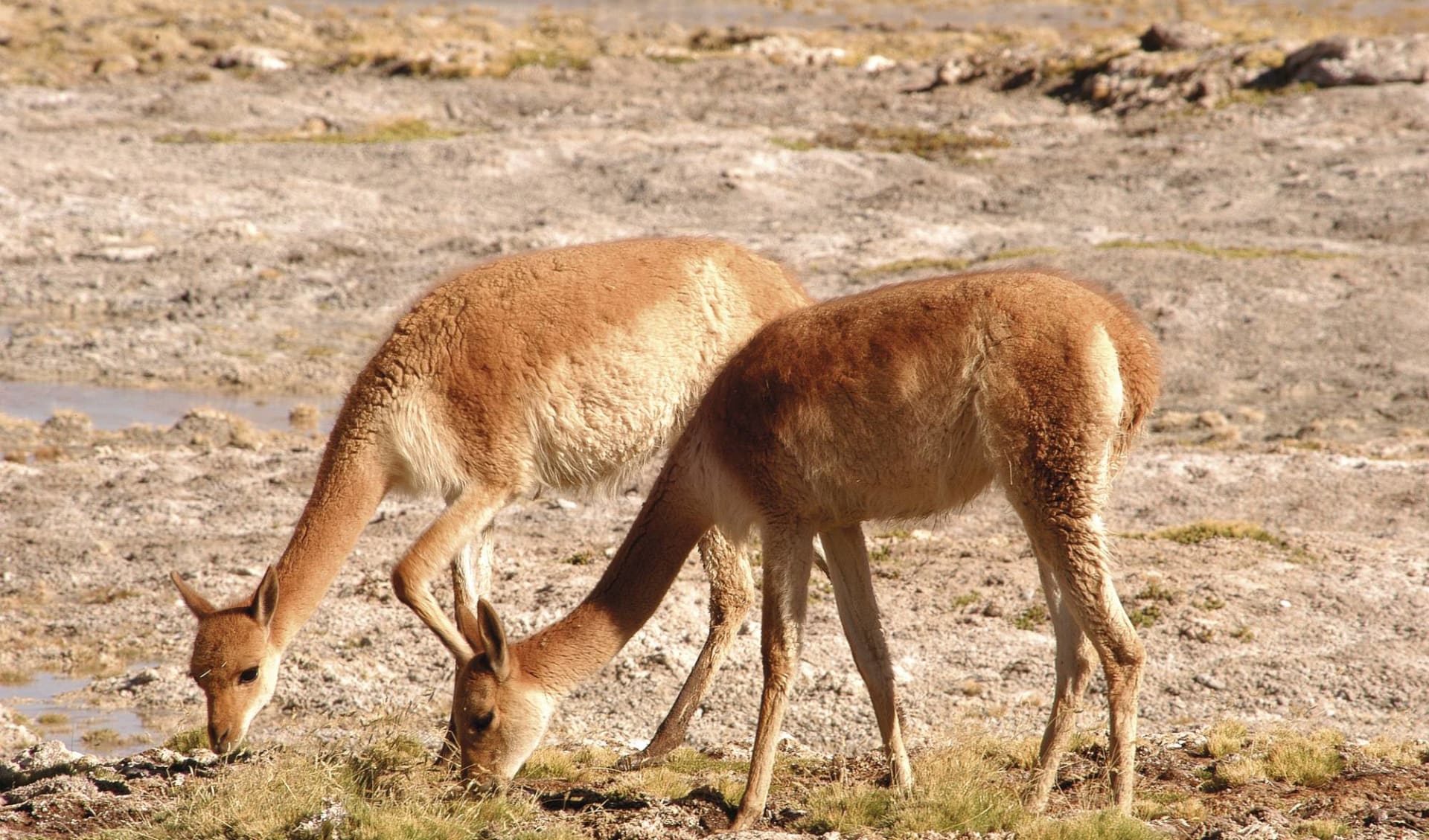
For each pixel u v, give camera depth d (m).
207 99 168.12
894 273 104.31
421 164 144.50
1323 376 85.44
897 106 168.12
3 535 55.56
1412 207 117.12
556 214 126.88
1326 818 23.72
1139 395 22.14
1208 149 139.62
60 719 38.22
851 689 39.72
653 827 22.48
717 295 30.16
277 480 64.38
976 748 28.38
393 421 28.81
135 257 113.94
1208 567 49.69
